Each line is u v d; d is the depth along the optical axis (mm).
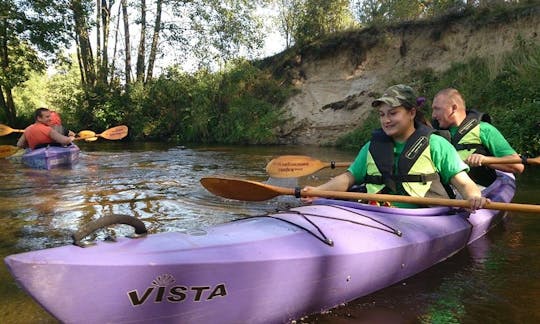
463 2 11992
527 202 4441
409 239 2604
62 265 1628
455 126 4211
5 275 2695
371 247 2391
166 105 15508
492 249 3189
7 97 17781
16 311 2252
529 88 8102
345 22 14359
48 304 1636
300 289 2115
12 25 15961
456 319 2199
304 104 13531
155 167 7480
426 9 13133
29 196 4957
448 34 11844
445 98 4176
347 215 2613
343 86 13328
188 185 5641
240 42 15398
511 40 10531
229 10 15188
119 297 1723
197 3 15242
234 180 2977
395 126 2955
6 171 6793
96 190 5305
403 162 2973
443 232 2857
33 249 3186
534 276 2703
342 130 12430
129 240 1891
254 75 14641
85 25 16203
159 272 1759
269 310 2041
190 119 14656
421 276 2719
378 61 13031
